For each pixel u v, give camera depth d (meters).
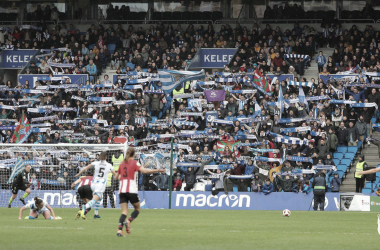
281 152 70.50
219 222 42.62
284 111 78.06
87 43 99.12
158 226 38.19
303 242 28.67
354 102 75.75
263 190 64.38
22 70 92.50
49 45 100.06
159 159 68.31
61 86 83.81
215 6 108.06
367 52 89.31
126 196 29.67
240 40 95.50
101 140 75.88
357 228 37.97
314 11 103.44
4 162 66.38
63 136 76.81
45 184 65.12
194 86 84.25
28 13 111.94
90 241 28.12
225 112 77.31
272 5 106.75
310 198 63.97
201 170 67.25
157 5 109.50
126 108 80.00
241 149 72.75
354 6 104.19
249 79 80.69
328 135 73.38
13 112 84.75
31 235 30.98
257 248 26.02
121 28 101.00
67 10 111.25
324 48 96.56
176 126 76.75
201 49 95.06
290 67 85.56
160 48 94.50
